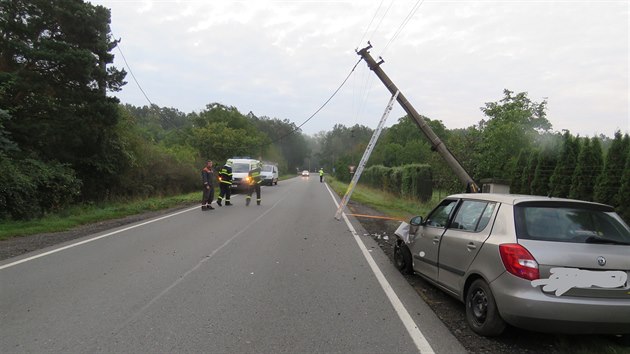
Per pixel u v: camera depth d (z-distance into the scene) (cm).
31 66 1853
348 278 684
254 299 561
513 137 2253
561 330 402
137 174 2634
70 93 1953
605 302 397
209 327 461
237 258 806
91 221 1323
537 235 429
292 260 805
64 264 738
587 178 1230
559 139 1510
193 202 2058
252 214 1562
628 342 435
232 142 5219
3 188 1373
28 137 1805
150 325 462
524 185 1633
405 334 454
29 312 497
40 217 1472
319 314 511
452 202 598
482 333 450
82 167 2134
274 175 4356
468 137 2428
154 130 7094
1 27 1752
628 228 446
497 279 430
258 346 415
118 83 2164
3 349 397
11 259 772
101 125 2075
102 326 457
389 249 958
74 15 1912
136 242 958
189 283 629
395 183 2962
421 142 6072
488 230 471
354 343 428
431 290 626
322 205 2042
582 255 407
